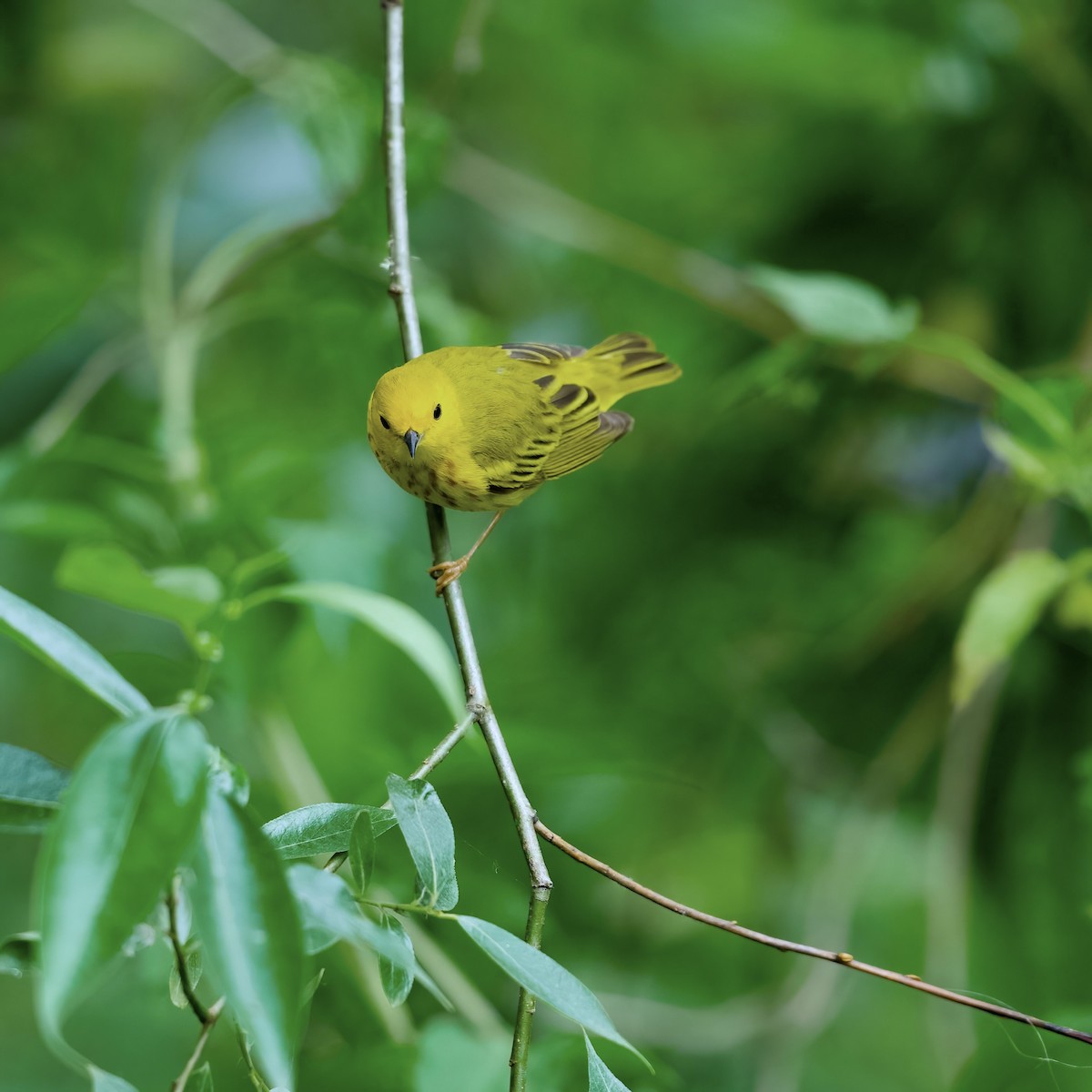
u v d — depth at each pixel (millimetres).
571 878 7469
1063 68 7473
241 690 7371
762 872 7496
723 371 7543
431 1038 7301
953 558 7469
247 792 6891
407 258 7332
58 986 5527
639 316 7555
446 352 7391
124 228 7543
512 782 7215
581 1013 6957
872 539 7520
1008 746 7469
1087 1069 7258
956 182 7500
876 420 7516
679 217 7555
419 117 7441
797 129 7523
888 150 7508
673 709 7512
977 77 7488
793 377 7461
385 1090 7305
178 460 7395
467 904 7367
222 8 7496
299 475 7418
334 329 7469
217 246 7562
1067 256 7488
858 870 7438
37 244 7508
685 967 7480
